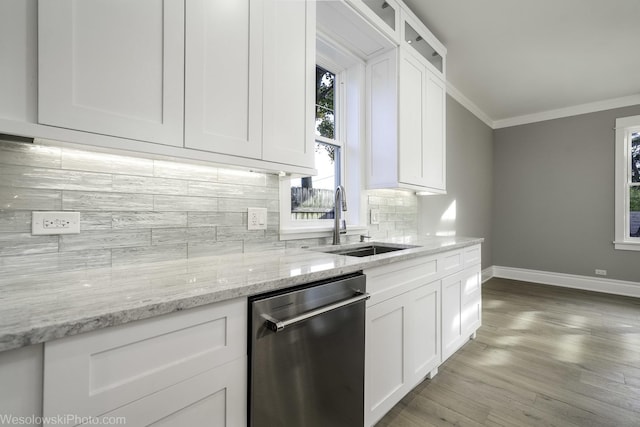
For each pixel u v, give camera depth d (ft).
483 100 13.39
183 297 2.38
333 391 3.73
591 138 13.53
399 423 4.91
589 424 4.89
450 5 7.52
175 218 4.12
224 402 2.71
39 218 3.09
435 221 11.09
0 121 2.30
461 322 7.35
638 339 8.17
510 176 15.71
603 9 7.60
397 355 5.03
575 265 13.84
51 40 2.51
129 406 2.15
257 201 5.13
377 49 7.32
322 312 3.39
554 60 10.03
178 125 3.29
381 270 4.63
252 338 2.88
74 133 2.63
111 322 2.02
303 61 4.71
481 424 4.89
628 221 12.87
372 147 7.66
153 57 3.10
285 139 4.43
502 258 15.87
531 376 6.32
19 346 1.69
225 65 3.70
